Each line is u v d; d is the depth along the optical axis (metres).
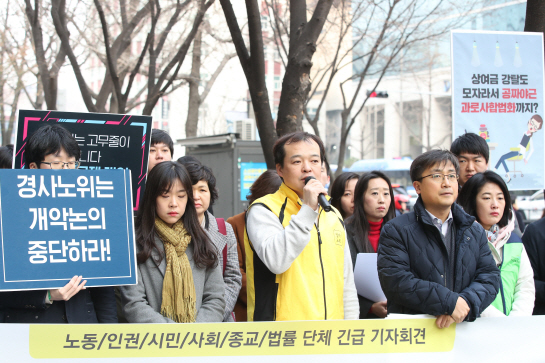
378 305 3.28
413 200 21.33
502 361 2.64
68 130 2.83
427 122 34.53
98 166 2.99
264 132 5.13
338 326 2.53
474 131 4.24
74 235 2.42
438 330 2.61
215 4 10.13
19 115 2.81
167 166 2.77
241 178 9.34
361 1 9.80
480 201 3.26
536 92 4.32
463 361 2.61
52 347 2.37
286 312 2.58
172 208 2.73
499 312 2.93
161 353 2.43
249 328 2.47
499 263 3.17
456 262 2.67
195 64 10.91
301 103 4.94
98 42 10.27
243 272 3.53
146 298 2.67
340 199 4.37
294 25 5.00
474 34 4.25
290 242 2.49
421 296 2.55
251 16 4.82
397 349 2.57
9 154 3.78
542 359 2.66
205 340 2.45
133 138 3.06
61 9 7.55
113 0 9.75
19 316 2.45
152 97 7.91
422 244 2.69
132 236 2.52
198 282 2.74
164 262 2.71
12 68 11.81
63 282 2.37
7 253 2.31
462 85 4.23
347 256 2.96
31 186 2.41
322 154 2.89
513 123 4.29
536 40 4.32
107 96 9.09
